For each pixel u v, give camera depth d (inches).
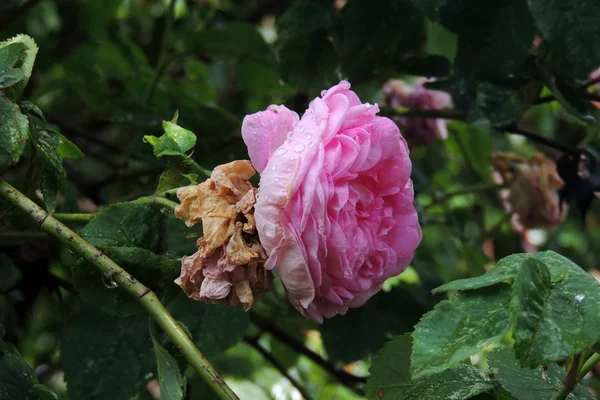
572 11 20.7
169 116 24.0
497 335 15.1
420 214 26.1
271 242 16.0
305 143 16.1
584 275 15.2
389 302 23.5
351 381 25.6
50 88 26.2
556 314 14.9
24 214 17.7
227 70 35.6
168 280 17.6
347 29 23.2
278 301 25.4
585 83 23.2
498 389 16.8
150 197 17.6
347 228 16.5
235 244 16.3
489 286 15.6
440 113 24.4
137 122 23.8
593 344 14.7
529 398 16.2
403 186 17.5
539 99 23.0
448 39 26.3
